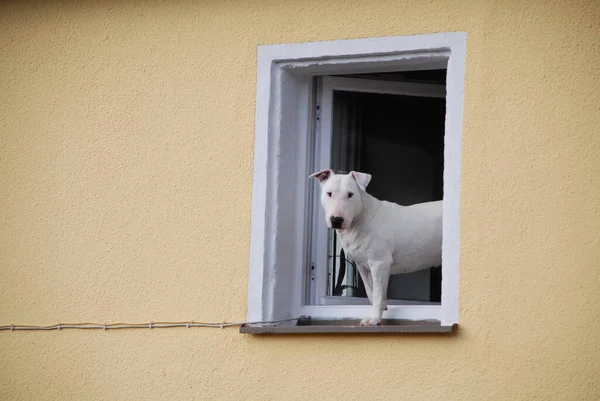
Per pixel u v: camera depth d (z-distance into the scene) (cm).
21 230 1080
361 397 957
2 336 1073
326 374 970
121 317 1040
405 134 1096
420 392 942
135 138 1055
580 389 908
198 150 1035
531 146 941
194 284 1022
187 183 1035
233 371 998
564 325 917
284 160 1028
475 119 955
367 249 1004
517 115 946
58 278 1064
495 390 925
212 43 1041
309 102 1061
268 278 1008
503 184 943
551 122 938
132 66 1063
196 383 1009
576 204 926
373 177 1085
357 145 1085
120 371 1034
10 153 1091
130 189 1052
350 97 1088
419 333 947
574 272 920
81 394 1044
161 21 1059
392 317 1009
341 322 1028
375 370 956
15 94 1096
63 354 1053
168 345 1023
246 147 1021
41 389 1056
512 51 952
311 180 1063
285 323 1017
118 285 1045
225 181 1024
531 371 920
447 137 959
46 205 1075
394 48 985
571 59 939
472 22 963
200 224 1027
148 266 1038
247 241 1012
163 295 1030
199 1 1048
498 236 940
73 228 1065
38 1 1098
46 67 1090
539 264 928
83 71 1078
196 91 1041
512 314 929
